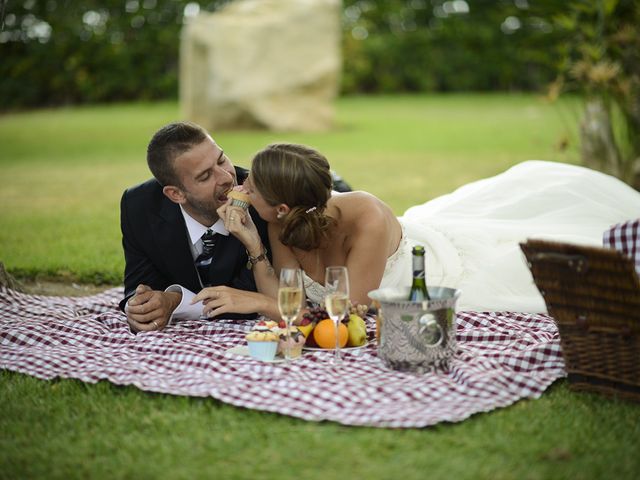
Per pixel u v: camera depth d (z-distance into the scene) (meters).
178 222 4.19
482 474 2.64
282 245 4.11
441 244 4.52
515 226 4.75
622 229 3.28
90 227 7.68
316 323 3.77
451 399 3.20
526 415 3.09
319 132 16.16
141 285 4.14
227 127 16.33
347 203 4.04
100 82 25.08
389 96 25.83
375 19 26.52
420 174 10.79
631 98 8.42
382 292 3.55
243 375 3.43
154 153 4.02
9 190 10.12
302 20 16.33
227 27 16.17
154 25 25.19
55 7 24.28
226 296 3.99
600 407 3.16
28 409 3.23
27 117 21.47
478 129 15.94
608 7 8.34
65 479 2.68
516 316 4.26
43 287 5.76
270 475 2.66
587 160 8.76
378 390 3.24
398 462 2.73
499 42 24.84
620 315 3.13
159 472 2.70
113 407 3.21
